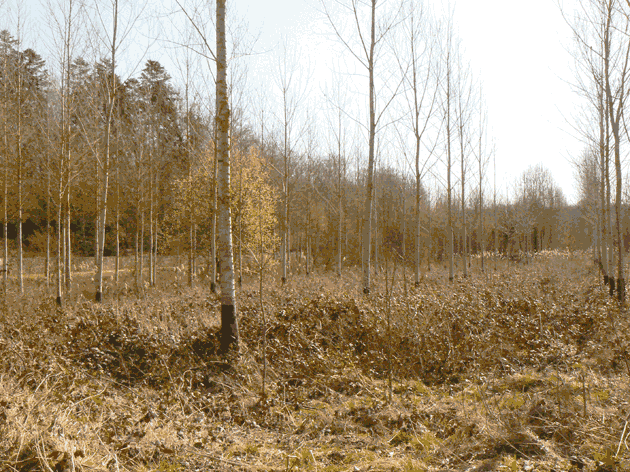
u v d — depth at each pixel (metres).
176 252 20.16
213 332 6.78
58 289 11.16
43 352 5.79
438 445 3.65
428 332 6.77
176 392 4.89
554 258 25.75
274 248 18.08
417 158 12.65
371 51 9.95
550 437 3.68
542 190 37.31
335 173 22.53
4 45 14.22
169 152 17.58
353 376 5.43
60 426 3.57
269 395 4.96
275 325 7.23
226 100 6.32
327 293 9.77
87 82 12.88
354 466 3.36
